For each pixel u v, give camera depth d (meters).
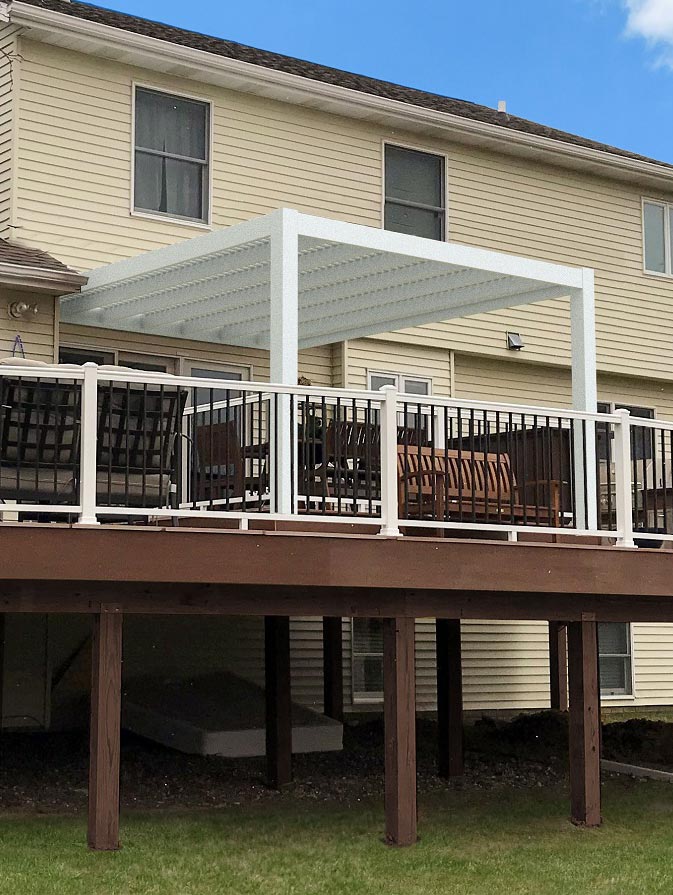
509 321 16.38
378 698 15.17
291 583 8.23
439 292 12.16
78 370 7.95
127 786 10.47
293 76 14.03
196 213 13.74
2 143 12.55
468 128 15.61
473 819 9.69
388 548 8.61
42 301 11.98
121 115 13.20
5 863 7.55
